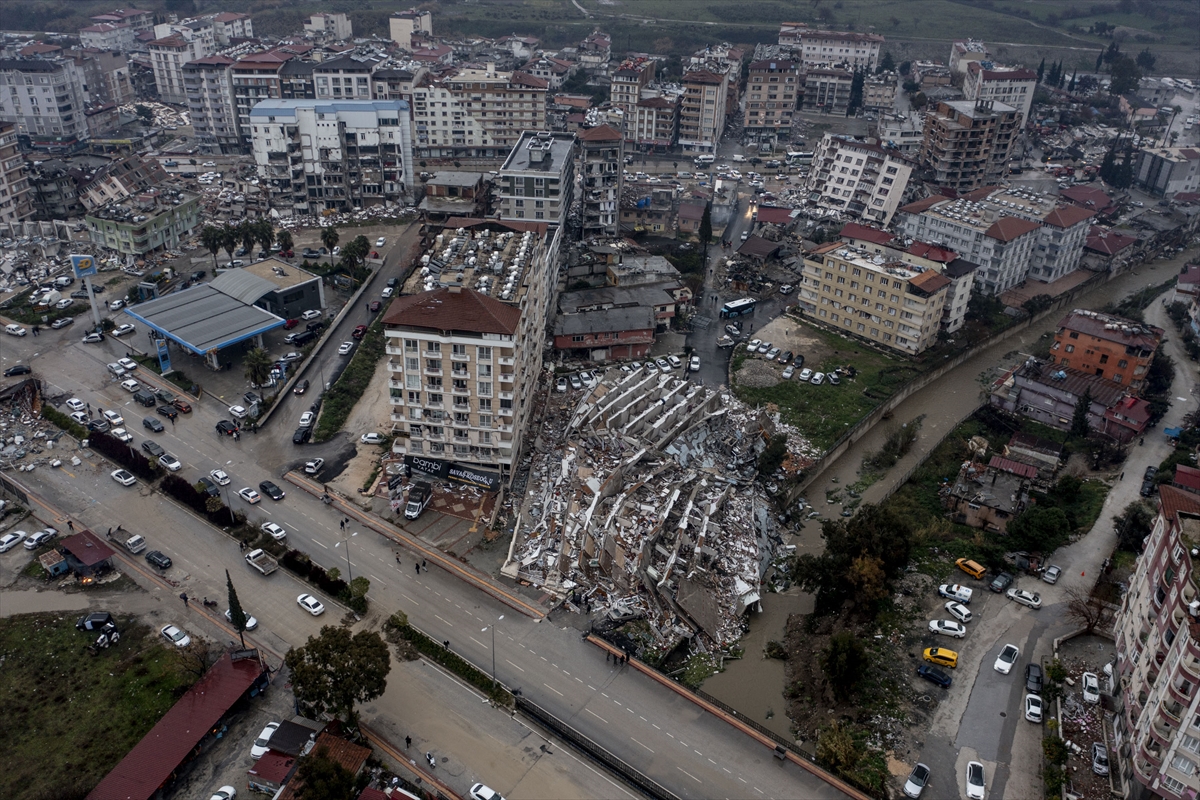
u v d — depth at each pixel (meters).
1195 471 119.69
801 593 117.88
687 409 147.88
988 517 127.38
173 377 157.75
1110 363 160.75
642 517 119.62
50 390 153.00
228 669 97.00
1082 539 125.56
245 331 161.12
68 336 171.38
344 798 81.12
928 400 168.75
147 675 99.62
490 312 120.62
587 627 107.94
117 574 114.00
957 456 148.00
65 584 112.38
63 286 189.25
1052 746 90.25
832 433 151.62
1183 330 189.75
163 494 129.00
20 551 118.38
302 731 90.62
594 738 92.94
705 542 118.06
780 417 155.88
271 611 108.62
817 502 137.75
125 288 191.00
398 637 104.75
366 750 88.38
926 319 174.50
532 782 88.19
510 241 148.88
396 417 127.75
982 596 114.38
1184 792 76.75
